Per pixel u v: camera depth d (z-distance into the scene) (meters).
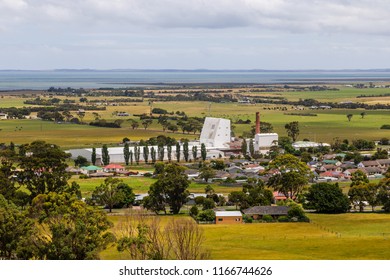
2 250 135.00
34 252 128.00
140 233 130.75
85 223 132.50
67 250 125.88
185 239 138.38
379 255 153.62
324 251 159.00
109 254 139.00
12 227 134.25
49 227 134.62
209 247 162.50
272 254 152.88
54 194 159.62
